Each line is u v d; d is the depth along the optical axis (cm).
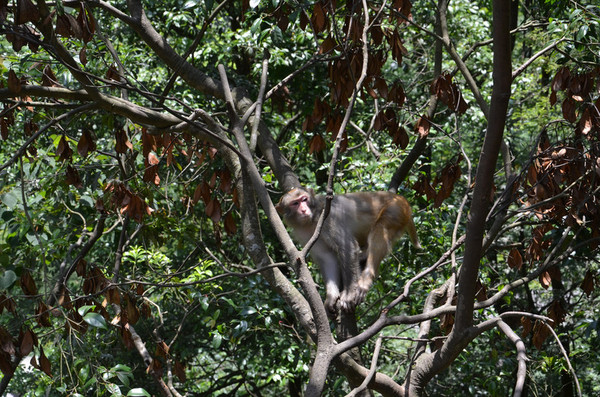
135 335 986
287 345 1398
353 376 693
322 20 729
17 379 1447
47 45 611
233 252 1838
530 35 1488
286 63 1461
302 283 579
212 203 766
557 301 857
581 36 814
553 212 825
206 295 1003
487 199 559
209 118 733
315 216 857
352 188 1228
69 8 764
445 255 695
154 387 1803
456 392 1684
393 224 891
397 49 757
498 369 1422
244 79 1758
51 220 1052
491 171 551
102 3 842
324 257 868
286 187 881
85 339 952
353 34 734
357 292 830
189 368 1928
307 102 1645
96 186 975
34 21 615
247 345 1697
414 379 682
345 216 867
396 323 591
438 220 1198
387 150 1276
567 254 819
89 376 867
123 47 1573
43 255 692
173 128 741
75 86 1405
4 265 701
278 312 1178
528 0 1855
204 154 827
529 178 795
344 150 782
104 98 689
